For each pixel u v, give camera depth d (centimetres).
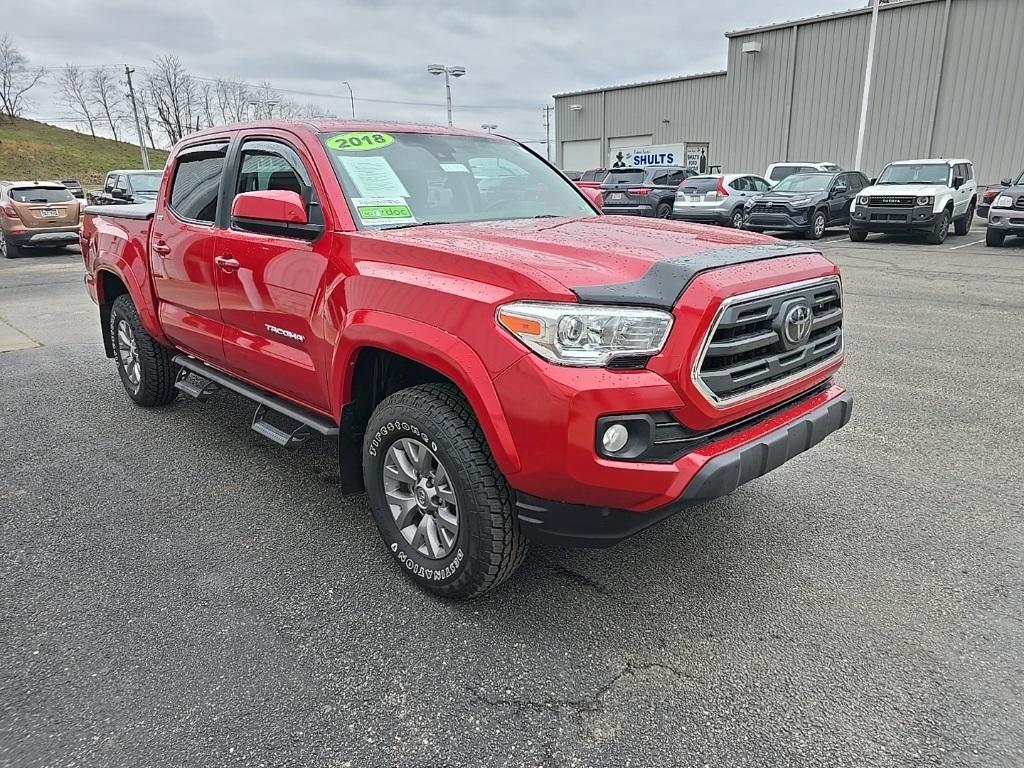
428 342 247
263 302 342
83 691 231
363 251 286
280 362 342
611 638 258
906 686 231
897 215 1552
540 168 423
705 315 226
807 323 266
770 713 221
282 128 346
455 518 267
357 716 221
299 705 225
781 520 344
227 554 318
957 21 2400
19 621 269
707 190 1877
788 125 2909
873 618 267
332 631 263
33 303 978
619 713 221
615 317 219
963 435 446
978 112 2420
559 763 203
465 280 246
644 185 2102
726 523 342
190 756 204
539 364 221
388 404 277
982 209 1994
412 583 294
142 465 418
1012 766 199
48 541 329
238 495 379
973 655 246
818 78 2780
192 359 460
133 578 299
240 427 483
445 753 206
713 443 242
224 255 365
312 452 439
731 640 256
